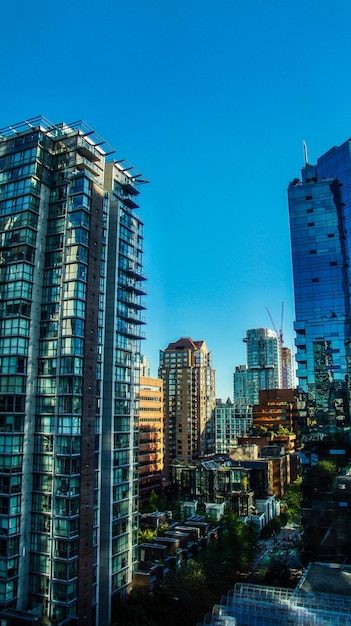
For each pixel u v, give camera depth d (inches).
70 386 2819.9
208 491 6215.6
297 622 2265.0
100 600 2851.9
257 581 3476.9
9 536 2628.0
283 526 5831.7
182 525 4488.2
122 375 3302.2
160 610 2888.8
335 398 4092.0
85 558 2748.5
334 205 4527.6
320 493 3745.1
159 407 7047.2
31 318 2938.0
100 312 3174.2
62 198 3112.7
